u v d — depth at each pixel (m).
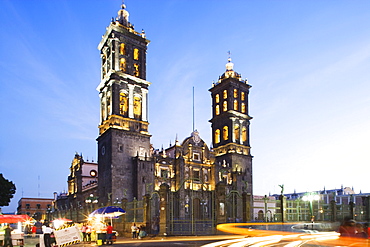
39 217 118.00
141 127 80.56
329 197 143.62
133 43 83.81
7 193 77.62
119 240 35.50
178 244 26.62
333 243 21.67
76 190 100.31
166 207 38.78
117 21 82.88
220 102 104.94
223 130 102.88
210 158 91.94
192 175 86.56
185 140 88.25
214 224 41.78
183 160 84.75
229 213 56.38
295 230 36.19
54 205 126.94
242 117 102.62
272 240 25.36
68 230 26.38
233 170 95.81
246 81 107.38
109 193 67.56
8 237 26.91
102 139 80.75
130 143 77.00
